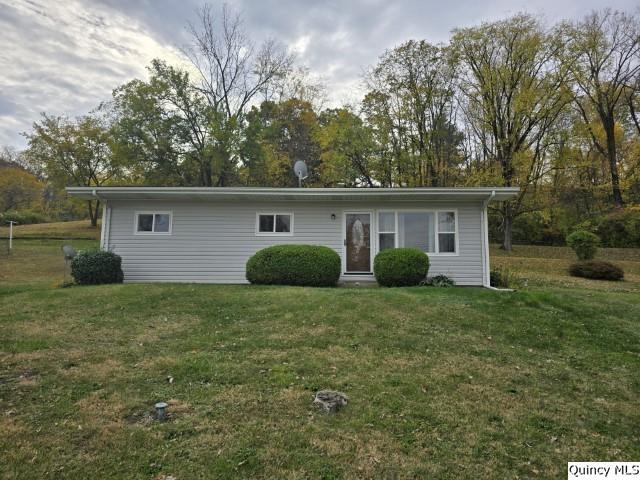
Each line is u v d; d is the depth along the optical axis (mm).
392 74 20234
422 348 5105
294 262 9531
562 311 7191
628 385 4281
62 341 5094
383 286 9836
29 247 19562
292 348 4977
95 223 26766
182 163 22250
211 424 3086
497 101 19188
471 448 2895
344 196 10258
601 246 20500
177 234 10984
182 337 5363
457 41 19328
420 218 10883
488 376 4316
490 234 24094
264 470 2541
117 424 3053
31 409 3270
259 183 24703
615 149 20625
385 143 20516
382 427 3133
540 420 3398
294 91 27078
